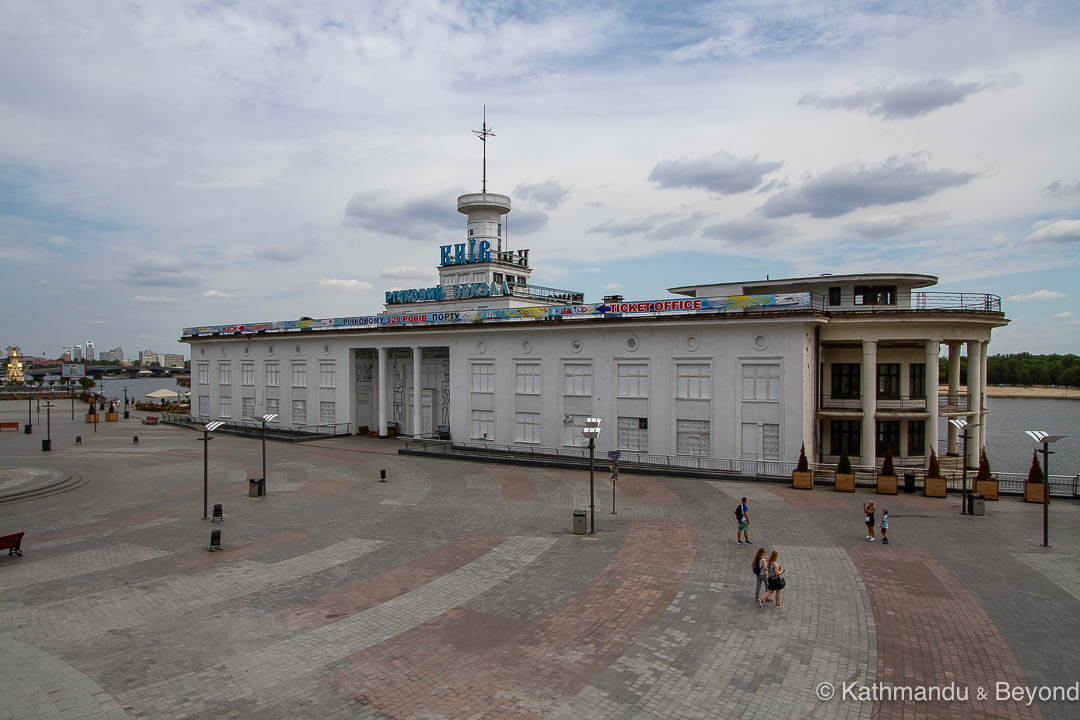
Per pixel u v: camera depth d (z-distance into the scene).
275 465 44.25
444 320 52.44
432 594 19.88
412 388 59.34
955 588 19.88
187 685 14.48
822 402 43.19
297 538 26.09
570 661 15.46
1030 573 21.19
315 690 14.23
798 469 34.91
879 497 32.84
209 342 72.06
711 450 39.66
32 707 13.56
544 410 46.28
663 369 41.22
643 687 14.24
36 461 46.16
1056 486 35.31
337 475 40.41
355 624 17.72
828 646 16.11
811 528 26.81
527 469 42.19
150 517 29.62
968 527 26.92
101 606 19.05
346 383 59.62
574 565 22.38
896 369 43.41
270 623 17.81
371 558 23.45
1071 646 16.05
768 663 15.27
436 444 51.28
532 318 46.53
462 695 13.98
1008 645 16.11
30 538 26.28
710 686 14.27
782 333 37.41
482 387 50.16
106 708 13.53
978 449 42.47
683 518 28.66
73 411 94.69
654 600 19.14
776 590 18.36
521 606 18.84
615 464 30.47
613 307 42.91
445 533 26.69
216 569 22.34
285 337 63.56
